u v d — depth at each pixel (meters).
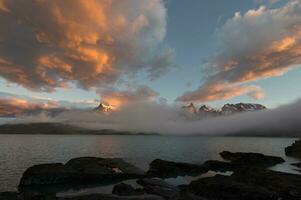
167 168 60.06
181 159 86.12
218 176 42.72
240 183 38.41
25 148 124.25
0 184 46.72
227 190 36.28
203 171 63.31
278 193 35.91
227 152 94.06
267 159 79.94
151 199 32.50
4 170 59.78
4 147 129.62
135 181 49.69
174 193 38.09
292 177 42.31
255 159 78.94
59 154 96.50
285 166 71.75
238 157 83.06
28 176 46.84
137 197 33.56
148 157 89.81
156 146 151.62
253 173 45.09
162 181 45.47
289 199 34.84
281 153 116.50
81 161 58.09
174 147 144.00
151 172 58.06
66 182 49.09
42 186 45.88
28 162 72.50
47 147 133.50
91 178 50.59
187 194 34.78
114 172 53.59
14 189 43.69
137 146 150.88
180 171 61.19
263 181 40.88
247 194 34.78
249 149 138.25
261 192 34.72
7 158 81.50
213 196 36.06
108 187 45.34
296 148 109.94
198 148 138.12
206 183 38.97
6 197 31.50
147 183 44.19
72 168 52.19
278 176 42.53
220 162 70.88
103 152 107.50
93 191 42.44
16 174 55.38
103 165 58.03
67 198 32.53
